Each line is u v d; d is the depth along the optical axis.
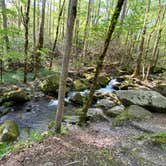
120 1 6.00
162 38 20.34
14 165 4.95
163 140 6.45
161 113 10.32
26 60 14.40
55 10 28.69
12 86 13.13
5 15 15.59
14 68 16.86
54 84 12.91
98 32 7.84
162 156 5.79
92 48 23.56
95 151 5.71
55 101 12.11
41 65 18.33
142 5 14.73
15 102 11.27
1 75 14.09
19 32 14.26
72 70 18.45
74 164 4.99
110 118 9.27
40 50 16.67
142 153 5.87
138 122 8.47
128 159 5.51
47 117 9.89
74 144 5.99
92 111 9.35
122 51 23.16
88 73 17.64
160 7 17.09
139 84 15.73
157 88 14.30
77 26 20.05
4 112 10.18
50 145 5.79
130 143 6.46
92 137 6.73
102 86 15.48
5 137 7.18
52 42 26.11
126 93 11.79
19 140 7.29
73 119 8.52
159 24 17.50
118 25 7.65
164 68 21.53
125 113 9.12
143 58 20.02
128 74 19.11
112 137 6.92
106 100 11.48
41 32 17.80
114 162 5.28
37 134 6.70
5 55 13.27
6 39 13.77
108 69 20.00
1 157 5.38
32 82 14.77
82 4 23.02
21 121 9.35
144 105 10.62
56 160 5.10
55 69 18.45
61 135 6.44
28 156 5.27
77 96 11.84
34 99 12.12
